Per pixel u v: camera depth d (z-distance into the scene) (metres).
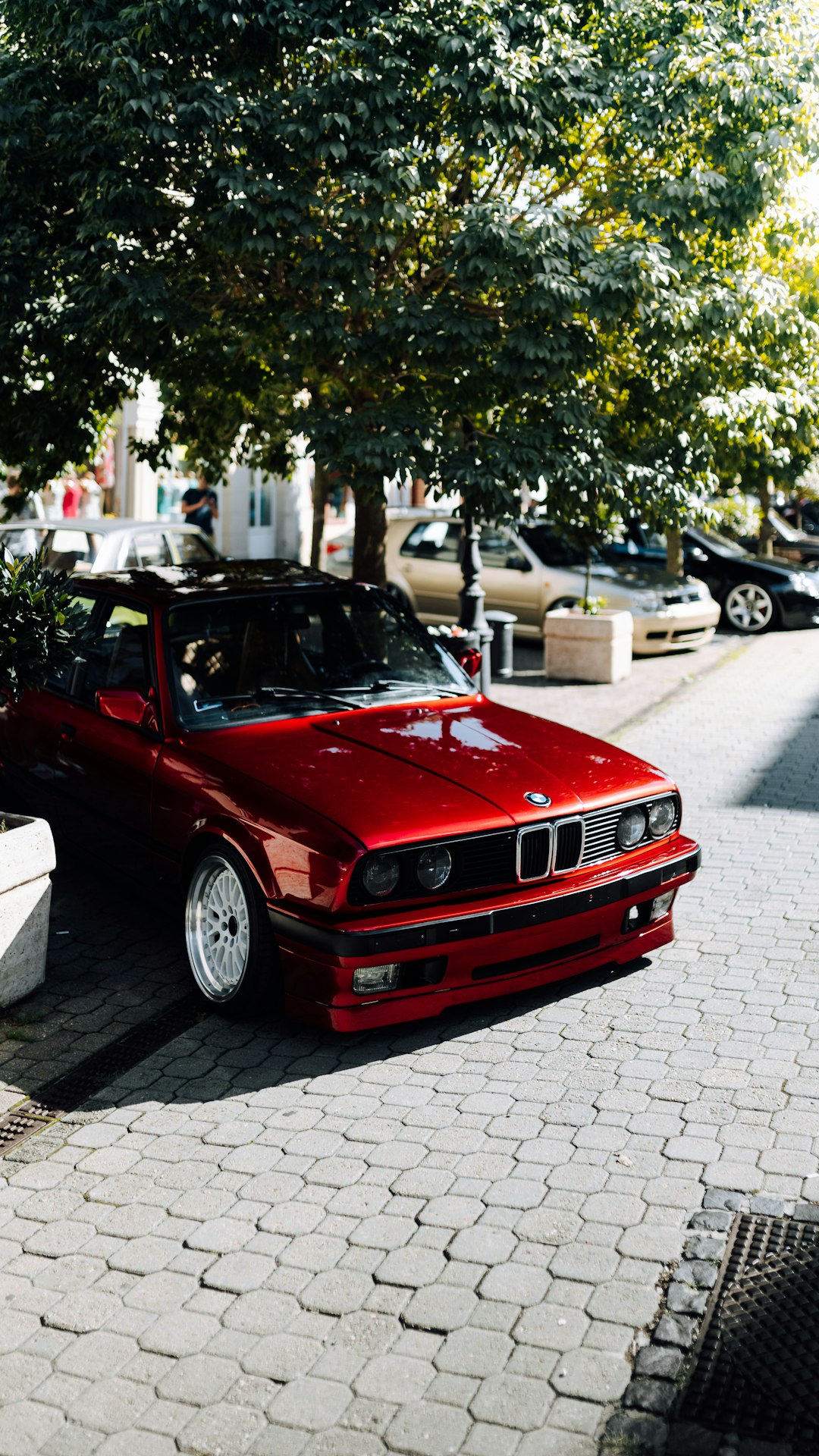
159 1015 5.57
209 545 14.49
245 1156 4.41
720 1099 4.68
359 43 7.54
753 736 11.03
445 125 8.02
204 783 5.59
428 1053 5.13
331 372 9.09
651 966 5.98
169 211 8.18
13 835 5.57
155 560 13.78
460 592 13.38
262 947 5.21
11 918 5.58
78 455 9.71
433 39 7.73
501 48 7.64
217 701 6.12
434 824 5.06
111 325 8.17
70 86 8.39
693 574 18.48
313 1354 3.41
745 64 8.12
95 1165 4.38
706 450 9.34
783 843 7.83
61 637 6.04
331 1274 3.74
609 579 15.78
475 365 8.48
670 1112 4.59
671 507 9.32
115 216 7.90
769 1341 3.39
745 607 18.09
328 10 7.66
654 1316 3.50
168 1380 3.33
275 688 6.23
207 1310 3.61
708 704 12.68
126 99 7.44
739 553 18.73
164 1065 5.09
